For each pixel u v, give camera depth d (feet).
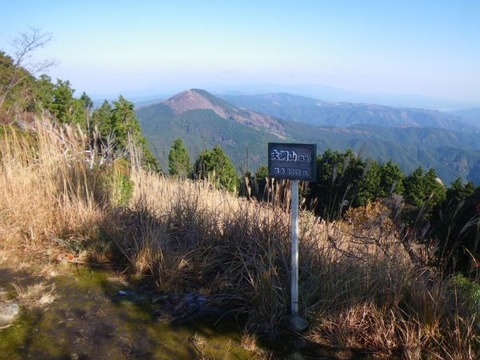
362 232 11.98
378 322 8.81
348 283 9.61
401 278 9.47
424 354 8.23
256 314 9.34
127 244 12.50
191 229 12.85
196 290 10.58
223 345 8.40
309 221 12.41
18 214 13.26
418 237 12.07
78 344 8.08
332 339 8.80
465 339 7.88
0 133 17.17
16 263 11.51
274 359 8.09
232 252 11.62
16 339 8.08
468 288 9.77
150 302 9.95
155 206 15.05
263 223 12.05
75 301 9.76
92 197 14.20
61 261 11.71
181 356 7.94
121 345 8.14
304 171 8.63
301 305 9.52
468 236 11.96
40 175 15.11
